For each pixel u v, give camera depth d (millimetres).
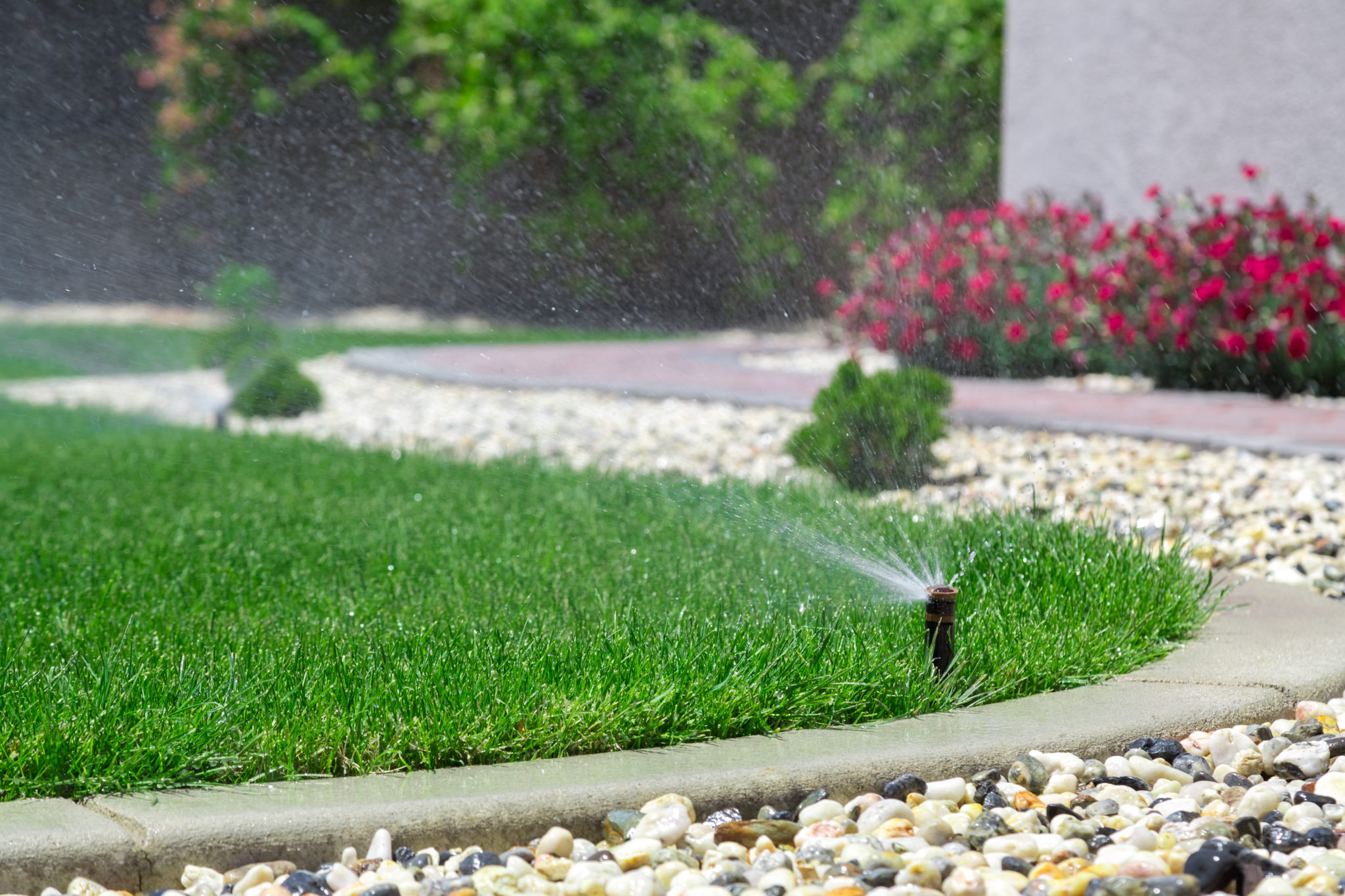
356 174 18672
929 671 2988
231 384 9641
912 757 2615
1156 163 11859
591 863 2189
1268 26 10805
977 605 3488
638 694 2742
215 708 2633
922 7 17328
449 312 18500
